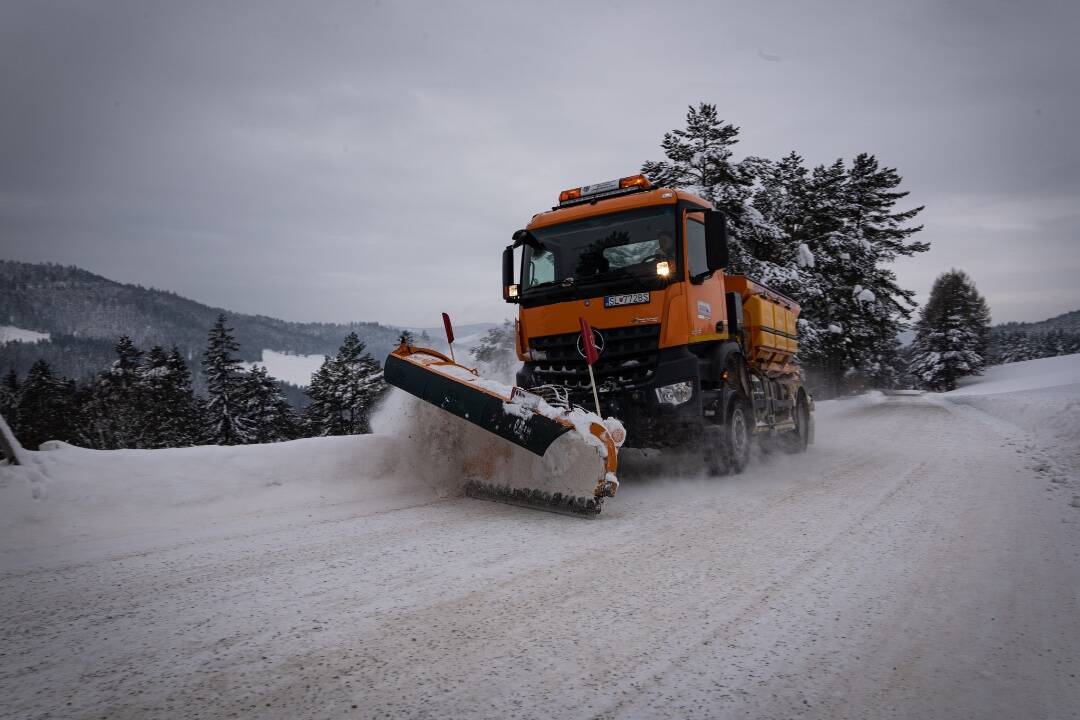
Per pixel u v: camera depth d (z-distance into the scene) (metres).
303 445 6.40
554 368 6.95
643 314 6.47
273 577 3.50
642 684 2.29
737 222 22.75
